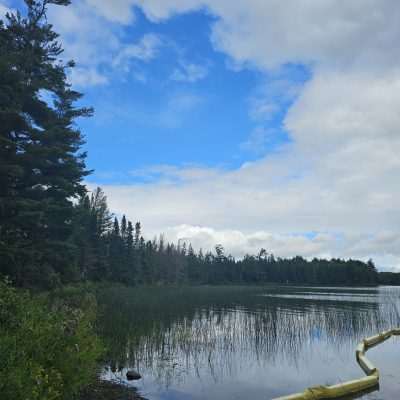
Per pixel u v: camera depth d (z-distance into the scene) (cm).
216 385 981
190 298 3956
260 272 11844
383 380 1035
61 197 2277
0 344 472
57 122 2308
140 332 1515
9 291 625
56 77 2339
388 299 4166
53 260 2239
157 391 916
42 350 550
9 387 428
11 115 1867
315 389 879
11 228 1902
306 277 11725
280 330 1792
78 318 776
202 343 1450
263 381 1028
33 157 2028
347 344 1553
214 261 11838
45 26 2267
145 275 8344
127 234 8075
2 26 2147
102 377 972
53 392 502
